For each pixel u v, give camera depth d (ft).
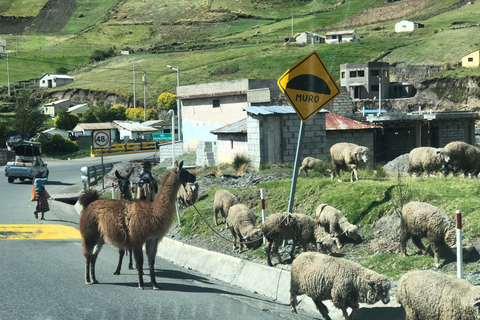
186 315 23.76
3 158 181.16
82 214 30.55
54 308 24.17
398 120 129.80
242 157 76.43
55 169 156.25
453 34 356.38
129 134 255.09
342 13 476.54
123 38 488.85
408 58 331.57
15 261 35.29
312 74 34.40
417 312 20.03
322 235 33.53
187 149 136.67
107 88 385.91
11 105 361.30
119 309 24.40
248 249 39.65
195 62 412.16
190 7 543.80
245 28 488.44
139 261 29.07
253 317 23.99
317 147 75.31
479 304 17.71
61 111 267.59
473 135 152.56
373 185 41.06
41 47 507.30
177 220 52.08
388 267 29.94
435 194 36.88
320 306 24.30
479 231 29.76
